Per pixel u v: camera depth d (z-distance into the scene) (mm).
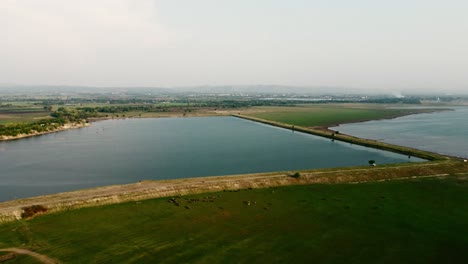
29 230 66125
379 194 88250
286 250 58938
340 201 83000
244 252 58219
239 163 126875
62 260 55375
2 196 90250
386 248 59594
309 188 93375
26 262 54656
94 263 54594
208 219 71938
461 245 60594
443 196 86375
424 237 63688
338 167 112812
